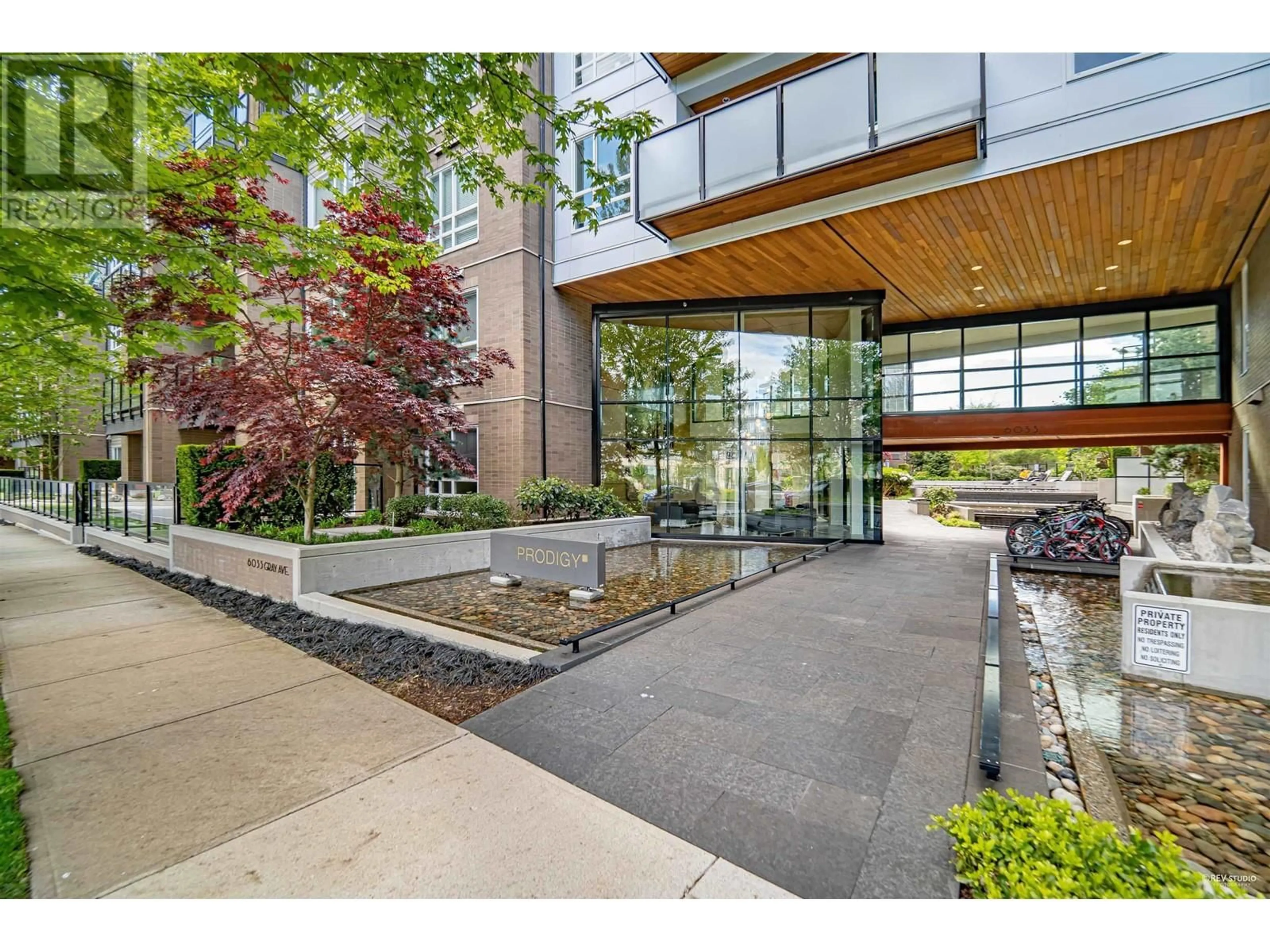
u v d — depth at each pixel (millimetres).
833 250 9836
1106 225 8672
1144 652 4375
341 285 7859
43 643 5066
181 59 4086
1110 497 21938
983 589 7395
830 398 12656
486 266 12391
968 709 3574
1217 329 11953
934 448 15609
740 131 8586
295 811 2533
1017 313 13688
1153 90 6395
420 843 2303
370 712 3607
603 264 11516
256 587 7035
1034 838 1885
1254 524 10305
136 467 25094
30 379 11219
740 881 2068
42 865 2178
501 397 12055
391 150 4777
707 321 13359
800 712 3543
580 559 6480
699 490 13367
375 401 7059
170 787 2729
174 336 6062
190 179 4656
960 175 7508
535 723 3414
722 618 5848
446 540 8102
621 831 2367
